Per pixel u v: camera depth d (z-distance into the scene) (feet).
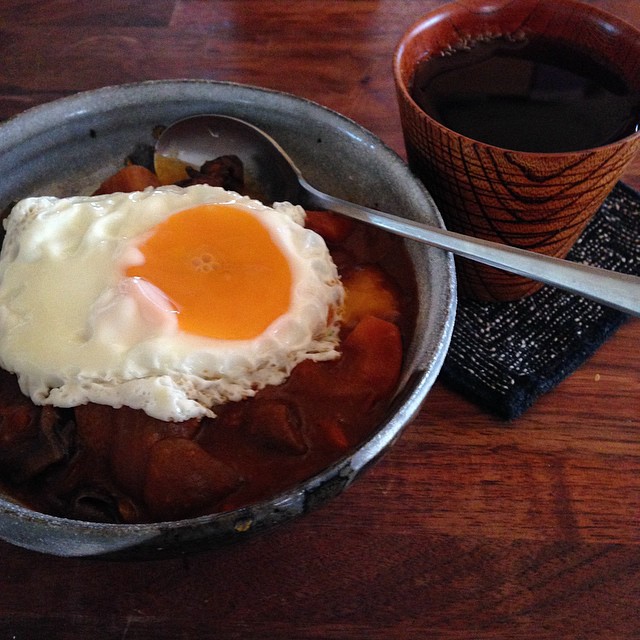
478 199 0.85
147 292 0.80
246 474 0.76
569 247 0.93
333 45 1.27
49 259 0.84
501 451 0.86
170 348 0.79
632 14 1.30
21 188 0.94
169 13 1.32
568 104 0.88
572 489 0.83
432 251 0.82
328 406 0.79
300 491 0.67
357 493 0.83
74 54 1.25
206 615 0.76
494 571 0.78
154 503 0.74
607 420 0.88
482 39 0.95
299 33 1.29
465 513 0.82
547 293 0.96
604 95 0.89
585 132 0.86
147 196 0.89
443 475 0.84
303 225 0.90
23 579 0.77
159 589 0.77
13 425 0.77
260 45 1.27
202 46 1.26
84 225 0.86
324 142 0.95
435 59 0.93
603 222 1.03
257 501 0.71
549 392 0.90
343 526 0.81
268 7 1.34
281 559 0.79
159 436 0.76
